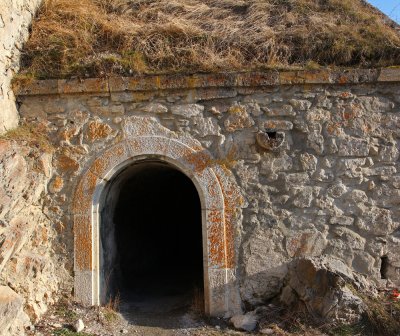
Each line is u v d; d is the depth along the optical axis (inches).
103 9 261.3
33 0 247.9
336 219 219.5
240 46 236.2
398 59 227.5
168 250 368.2
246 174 220.8
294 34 237.8
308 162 220.7
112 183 234.5
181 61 227.9
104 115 225.0
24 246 207.0
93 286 218.7
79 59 229.5
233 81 220.8
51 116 226.5
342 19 250.5
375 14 258.4
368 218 219.8
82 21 243.6
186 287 275.7
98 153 224.1
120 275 265.4
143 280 299.1
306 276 205.5
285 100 222.4
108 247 242.5
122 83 222.2
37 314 199.6
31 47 235.1
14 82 223.6
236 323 208.2
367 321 194.5
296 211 220.1
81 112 225.8
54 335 192.1
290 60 233.0
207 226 219.3
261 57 233.5
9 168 192.1
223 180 220.5
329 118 222.2
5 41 216.1
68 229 221.3
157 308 237.3
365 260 218.7
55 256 220.7
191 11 259.8
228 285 217.3
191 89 223.1
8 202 184.9
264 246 218.5
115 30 238.1
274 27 246.2
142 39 236.5
